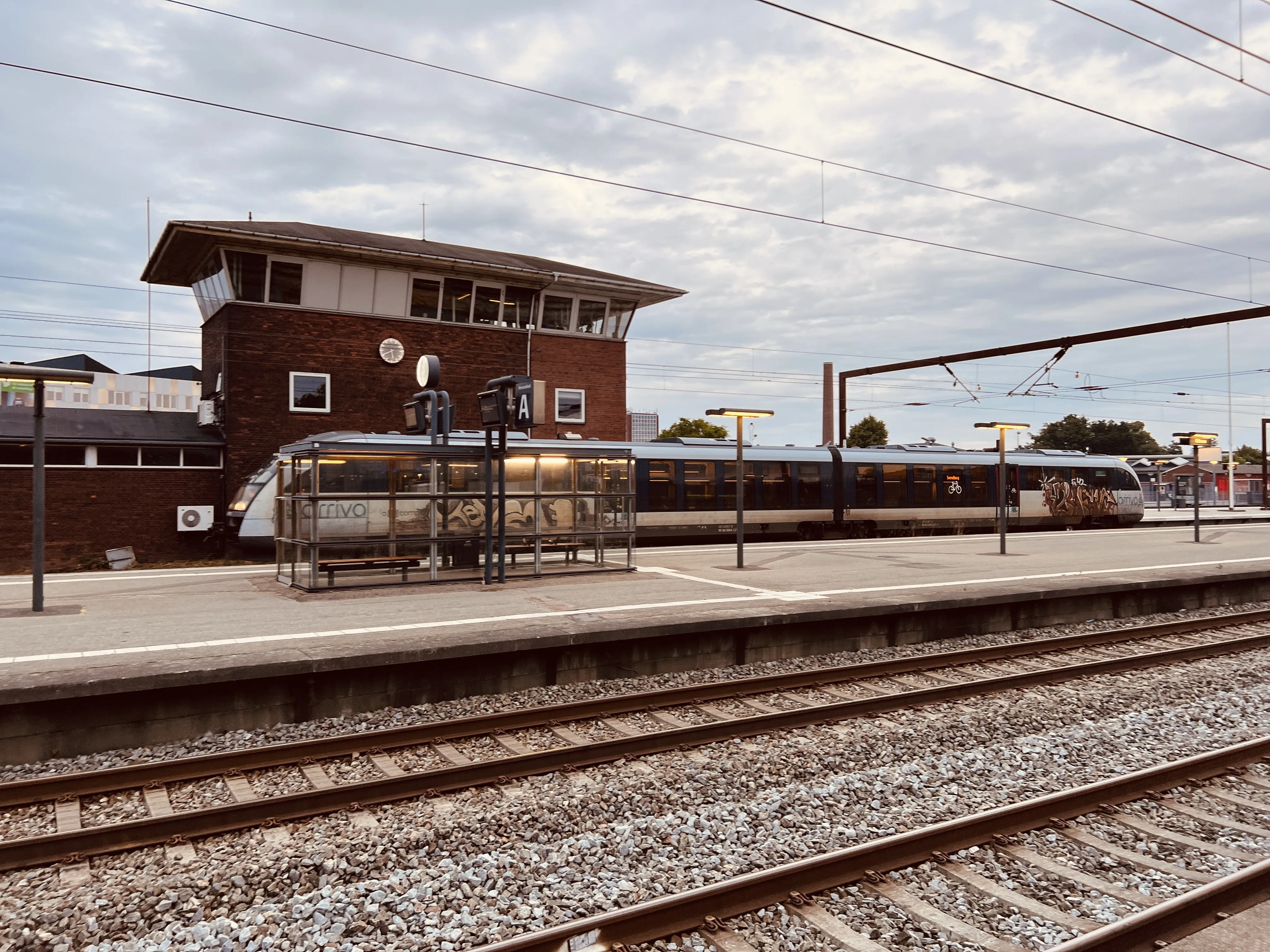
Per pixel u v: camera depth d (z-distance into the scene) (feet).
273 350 81.51
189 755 23.79
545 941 12.59
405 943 13.64
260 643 29.32
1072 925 14.03
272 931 13.98
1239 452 361.10
